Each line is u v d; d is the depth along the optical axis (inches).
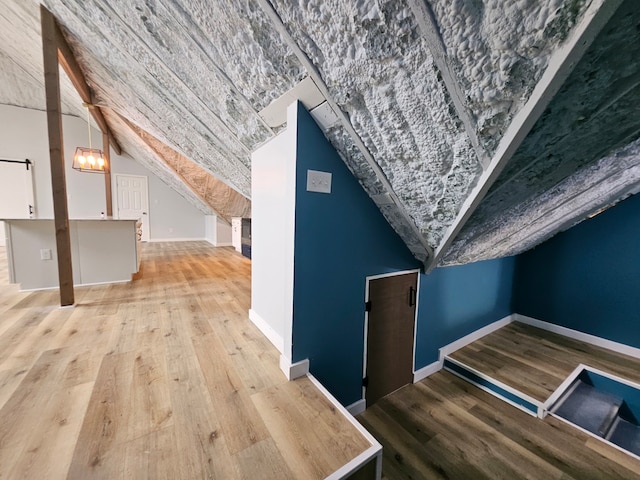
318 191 58.8
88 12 70.9
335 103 48.1
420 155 47.9
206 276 147.8
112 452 39.5
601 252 114.8
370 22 32.8
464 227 63.2
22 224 111.9
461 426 74.1
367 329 74.0
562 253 125.8
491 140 38.7
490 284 122.8
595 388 96.6
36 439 41.2
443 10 28.3
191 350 69.7
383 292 77.1
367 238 70.2
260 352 69.4
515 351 109.6
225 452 40.3
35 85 201.0
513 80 31.0
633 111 33.6
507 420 76.9
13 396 50.8
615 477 59.6
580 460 63.8
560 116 34.0
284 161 65.7
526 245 119.0
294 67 46.8
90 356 65.7
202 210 299.3
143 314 93.0
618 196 91.0
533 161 42.4
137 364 62.8
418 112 40.7
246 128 76.5
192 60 62.8
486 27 28.0
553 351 109.9
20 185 222.8
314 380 58.7
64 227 95.5
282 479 36.6
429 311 95.1
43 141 228.7
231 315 94.0
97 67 109.4
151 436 42.6
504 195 51.9
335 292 65.2
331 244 62.8
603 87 30.3
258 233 83.5
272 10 38.6
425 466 61.3
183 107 89.4
